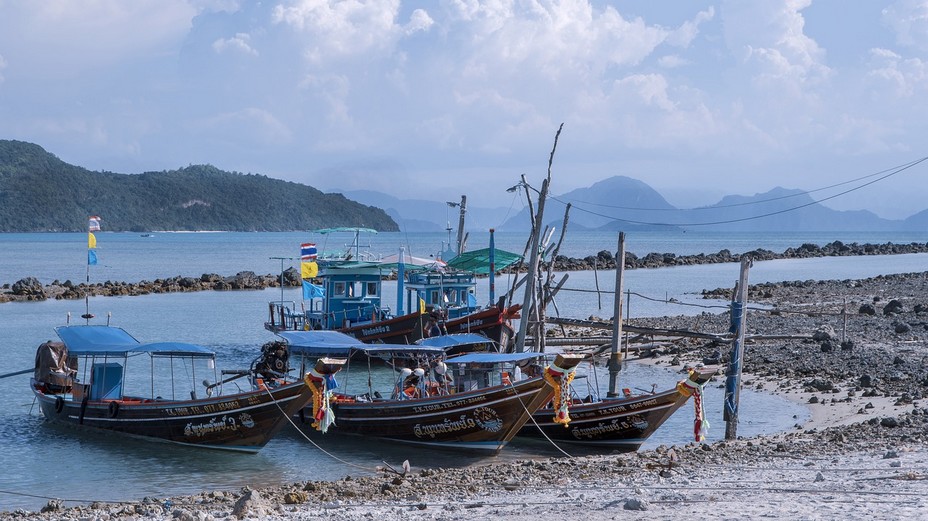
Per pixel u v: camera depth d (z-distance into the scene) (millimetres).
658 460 23250
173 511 18156
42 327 64438
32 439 30047
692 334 42156
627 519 14773
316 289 51969
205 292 99625
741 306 28766
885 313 64375
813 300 80125
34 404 36062
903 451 22078
